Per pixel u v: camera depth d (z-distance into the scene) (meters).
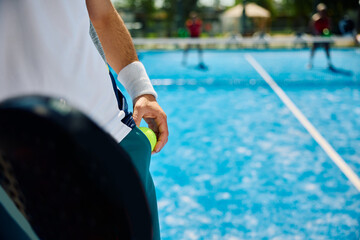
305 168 4.58
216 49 20.94
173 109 8.05
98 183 0.38
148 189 1.02
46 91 0.82
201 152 5.21
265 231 3.15
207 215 3.45
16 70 0.80
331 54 17.73
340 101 8.57
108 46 1.29
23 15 0.79
